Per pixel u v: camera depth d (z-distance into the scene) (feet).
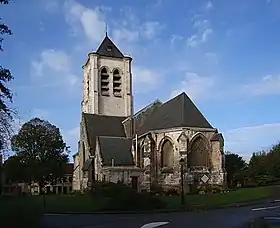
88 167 186.19
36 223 50.08
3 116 62.28
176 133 171.73
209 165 171.12
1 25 59.31
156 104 205.87
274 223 59.72
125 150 184.44
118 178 169.89
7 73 59.88
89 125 203.00
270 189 163.32
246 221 70.64
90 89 227.20
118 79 232.12
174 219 79.77
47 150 251.39
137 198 104.47
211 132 174.19
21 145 241.14
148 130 182.80
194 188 165.07
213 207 109.91
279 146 261.65
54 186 280.31
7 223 45.70
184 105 178.70
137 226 68.39
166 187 169.89
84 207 109.70
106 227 67.77
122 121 213.87
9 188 58.59
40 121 255.09
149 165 173.37
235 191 158.81
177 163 168.55
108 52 231.30
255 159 246.68
